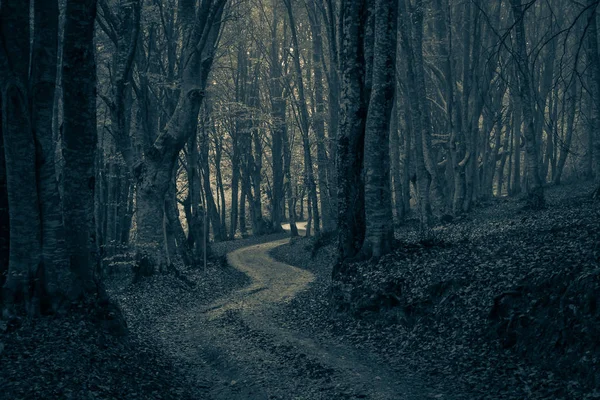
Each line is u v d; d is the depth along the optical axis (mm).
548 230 14781
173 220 30578
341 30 17344
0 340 10000
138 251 24266
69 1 11312
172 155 23812
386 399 9117
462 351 10789
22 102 10766
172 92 28469
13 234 11297
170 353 13539
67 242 12148
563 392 8023
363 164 17469
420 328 12695
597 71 23672
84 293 12062
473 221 25641
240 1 36906
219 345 14234
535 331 9789
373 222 16984
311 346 13055
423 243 17125
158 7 26844
